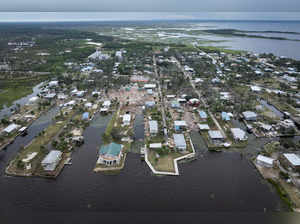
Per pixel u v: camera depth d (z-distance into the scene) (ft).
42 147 227.20
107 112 319.06
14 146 243.19
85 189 179.32
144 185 182.60
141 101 359.87
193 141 247.50
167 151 224.53
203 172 197.67
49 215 156.15
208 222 148.36
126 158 216.33
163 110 324.19
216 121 291.17
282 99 360.89
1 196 173.47
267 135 256.32
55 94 384.27
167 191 176.35
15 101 373.20
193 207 161.58
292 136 255.09
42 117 309.42
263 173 193.47
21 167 202.39
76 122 286.87
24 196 173.47
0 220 153.17
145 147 233.55
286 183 180.45
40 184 185.16
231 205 163.02
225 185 181.78
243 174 195.00
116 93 398.42
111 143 221.25
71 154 223.71
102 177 191.93
